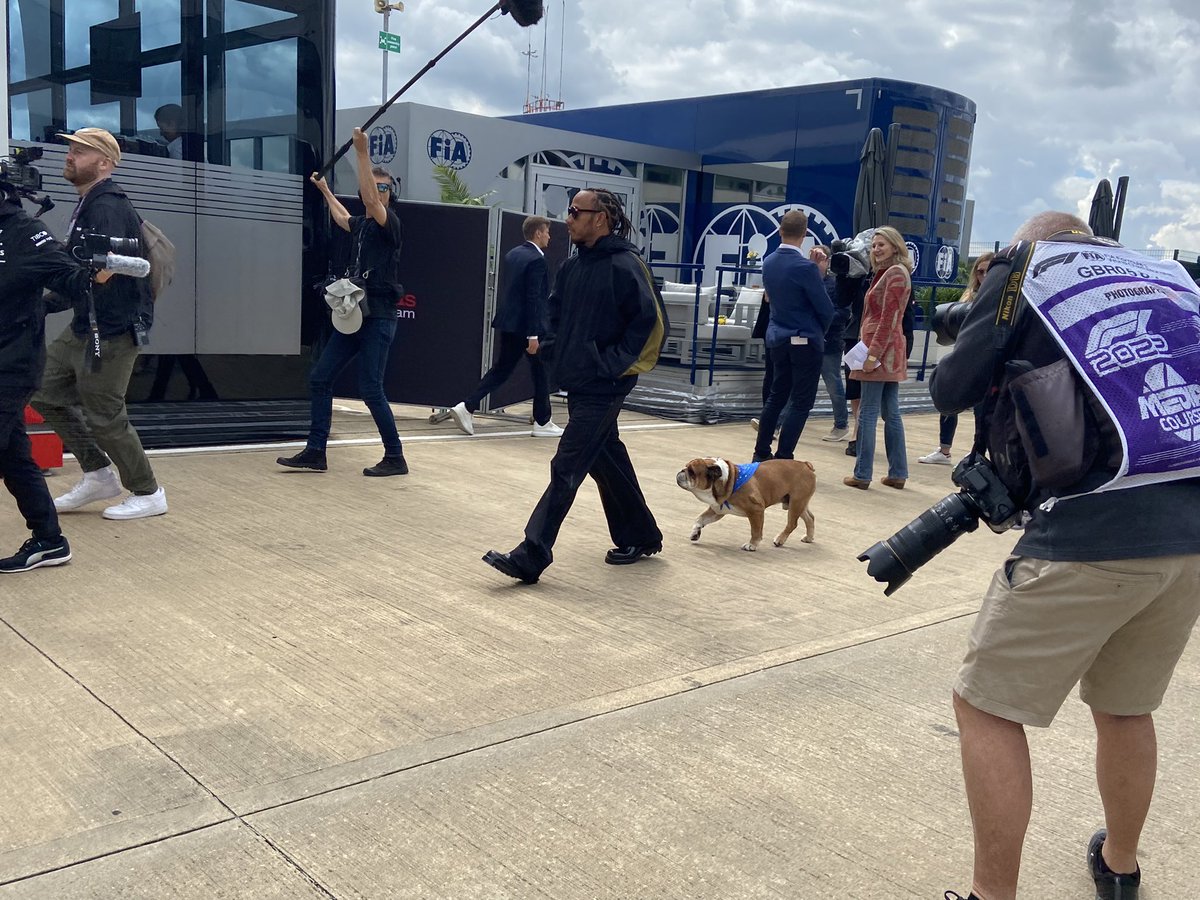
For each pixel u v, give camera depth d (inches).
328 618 161.9
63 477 246.1
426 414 390.9
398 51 561.6
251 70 286.8
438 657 148.6
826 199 569.6
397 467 269.3
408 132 530.6
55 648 143.7
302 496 240.1
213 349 290.2
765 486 217.8
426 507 237.5
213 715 125.8
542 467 293.3
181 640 149.3
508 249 367.2
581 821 106.8
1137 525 82.0
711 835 105.8
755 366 452.8
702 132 633.0
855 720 135.9
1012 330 89.2
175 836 99.2
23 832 98.3
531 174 584.7
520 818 106.6
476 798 109.9
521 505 244.7
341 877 94.3
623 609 175.8
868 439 293.0
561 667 147.7
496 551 199.5
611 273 177.3
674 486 281.6
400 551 201.3
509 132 568.7
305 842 99.6
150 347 277.7
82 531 201.6
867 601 189.9
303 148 299.1
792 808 112.3
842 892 97.7
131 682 134.0
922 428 447.5
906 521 257.4
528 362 397.4
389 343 263.7
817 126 572.1
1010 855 87.9
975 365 90.8
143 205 272.5
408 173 533.0
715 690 143.0
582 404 181.3
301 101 297.1
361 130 247.9
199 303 285.4
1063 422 83.5
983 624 89.3
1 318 162.7
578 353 179.2
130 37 266.4
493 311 360.8
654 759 121.4
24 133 255.3
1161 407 82.5
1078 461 82.8
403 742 121.3
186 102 277.0
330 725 124.8
